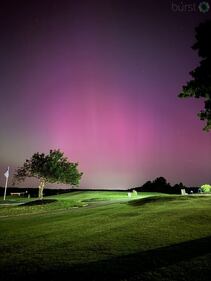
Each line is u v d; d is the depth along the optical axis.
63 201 43.53
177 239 14.11
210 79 18.95
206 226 16.98
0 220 25.70
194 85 19.67
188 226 17.16
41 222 22.48
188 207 24.94
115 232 16.31
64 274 9.52
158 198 33.06
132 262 10.58
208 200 29.97
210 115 20.94
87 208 32.75
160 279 8.88
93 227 18.36
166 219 19.58
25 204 42.12
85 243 13.95
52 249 13.02
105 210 28.11
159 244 13.25
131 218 21.14
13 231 18.45
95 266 10.24
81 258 11.38
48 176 70.50
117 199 50.31
